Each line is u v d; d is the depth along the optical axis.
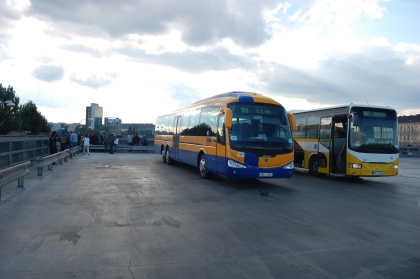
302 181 14.37
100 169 16.84
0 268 4.65
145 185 12.08
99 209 8.22
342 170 14.55
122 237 6.11
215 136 12.65
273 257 5.29
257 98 12.28
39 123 53.72
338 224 7.38
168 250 5.49
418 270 4.90
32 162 18.80
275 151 11.71
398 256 5.47
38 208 8.16
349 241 6.20
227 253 5.42
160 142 21.91
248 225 7.11
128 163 20.55
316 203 9.66
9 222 6.92
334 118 14.90
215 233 6.48
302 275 4.64
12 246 5.54
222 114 12.19
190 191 11.05
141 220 7.29
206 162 13.52
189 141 15.83
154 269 4.71
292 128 12.19
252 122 11.86
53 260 4.96
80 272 4.56
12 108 35.72
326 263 5.10
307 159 16.64
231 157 11.45
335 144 14.88
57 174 14.41
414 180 15.94
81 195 9.91
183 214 7.92
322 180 14.95
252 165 11.45
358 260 5.25
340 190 12.26
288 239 6.22
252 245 5.84
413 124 73.81
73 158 23.69
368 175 13.73
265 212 8.34
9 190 10.40
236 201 9.61
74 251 5.35
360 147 13.69
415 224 7.54
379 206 9.52
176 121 18.44
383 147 13.90
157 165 19.56
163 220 7.33
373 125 14.03
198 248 5.62
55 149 18.75
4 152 14.40
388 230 6.99
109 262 4.93
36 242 5.75
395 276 4.68
